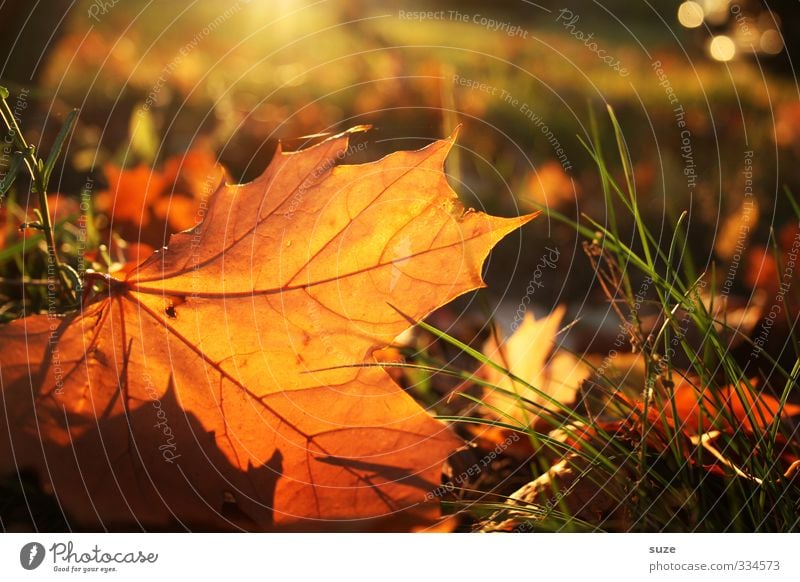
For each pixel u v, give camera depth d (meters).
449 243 0.44
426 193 0.44
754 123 1.67
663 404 0.49
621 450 0.47
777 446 0.48
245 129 1.28
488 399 0.55
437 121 1.46
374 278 0.44
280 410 0.44
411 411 0.44
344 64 1.97
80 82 1.51
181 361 0.44
